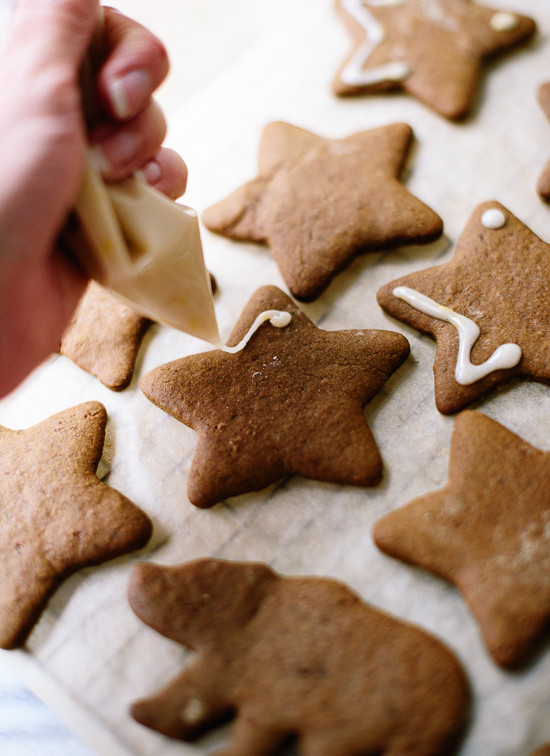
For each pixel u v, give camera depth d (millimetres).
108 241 263
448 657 275
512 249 319
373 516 295
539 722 270
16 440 312
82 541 295
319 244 327
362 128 357
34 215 252
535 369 303
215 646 281
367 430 300
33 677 290
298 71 372
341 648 277
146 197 271
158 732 277
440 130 352
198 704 276
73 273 287
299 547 294
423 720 268
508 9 369
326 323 323
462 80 353
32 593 293
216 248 341
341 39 376
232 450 299
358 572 290
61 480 303
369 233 328
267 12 404
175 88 403
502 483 288
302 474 299
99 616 293
